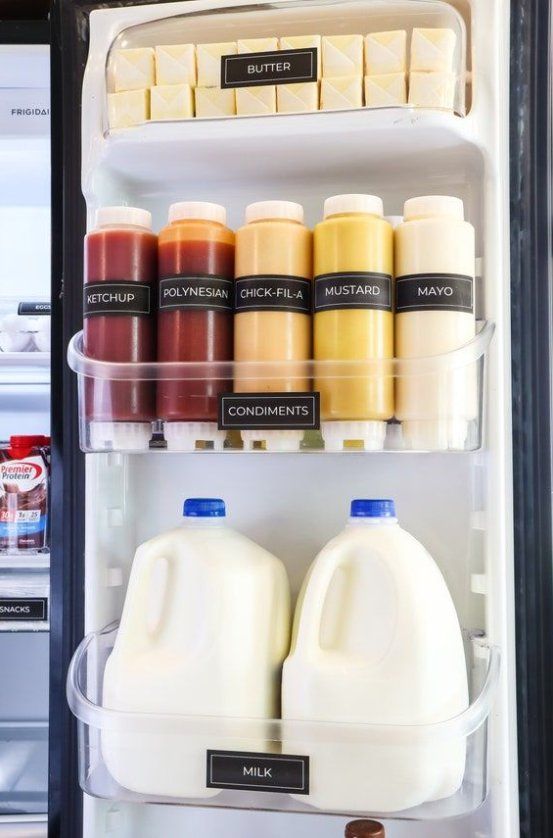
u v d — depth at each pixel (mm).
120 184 1084
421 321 896
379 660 876
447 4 948
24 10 1317
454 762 864
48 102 1271
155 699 894
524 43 993
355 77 906
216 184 1099
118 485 1090
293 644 967
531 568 959
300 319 930
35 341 1345
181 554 949
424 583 899
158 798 895
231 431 974
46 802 1216
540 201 981
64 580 1031
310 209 1111
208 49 940
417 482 1063
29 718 1471
